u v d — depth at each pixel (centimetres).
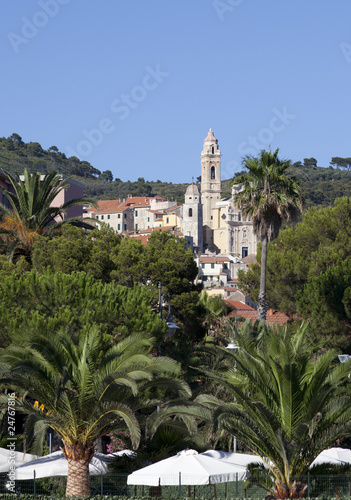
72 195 6775
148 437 2955
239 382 3084
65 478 2961
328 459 2852
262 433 2522
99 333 3023
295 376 2400
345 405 2516
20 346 2588
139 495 2870
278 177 4350
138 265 4700
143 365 2531
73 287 3381
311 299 4703
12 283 3356
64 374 2380
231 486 2872
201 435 2875
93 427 2547
